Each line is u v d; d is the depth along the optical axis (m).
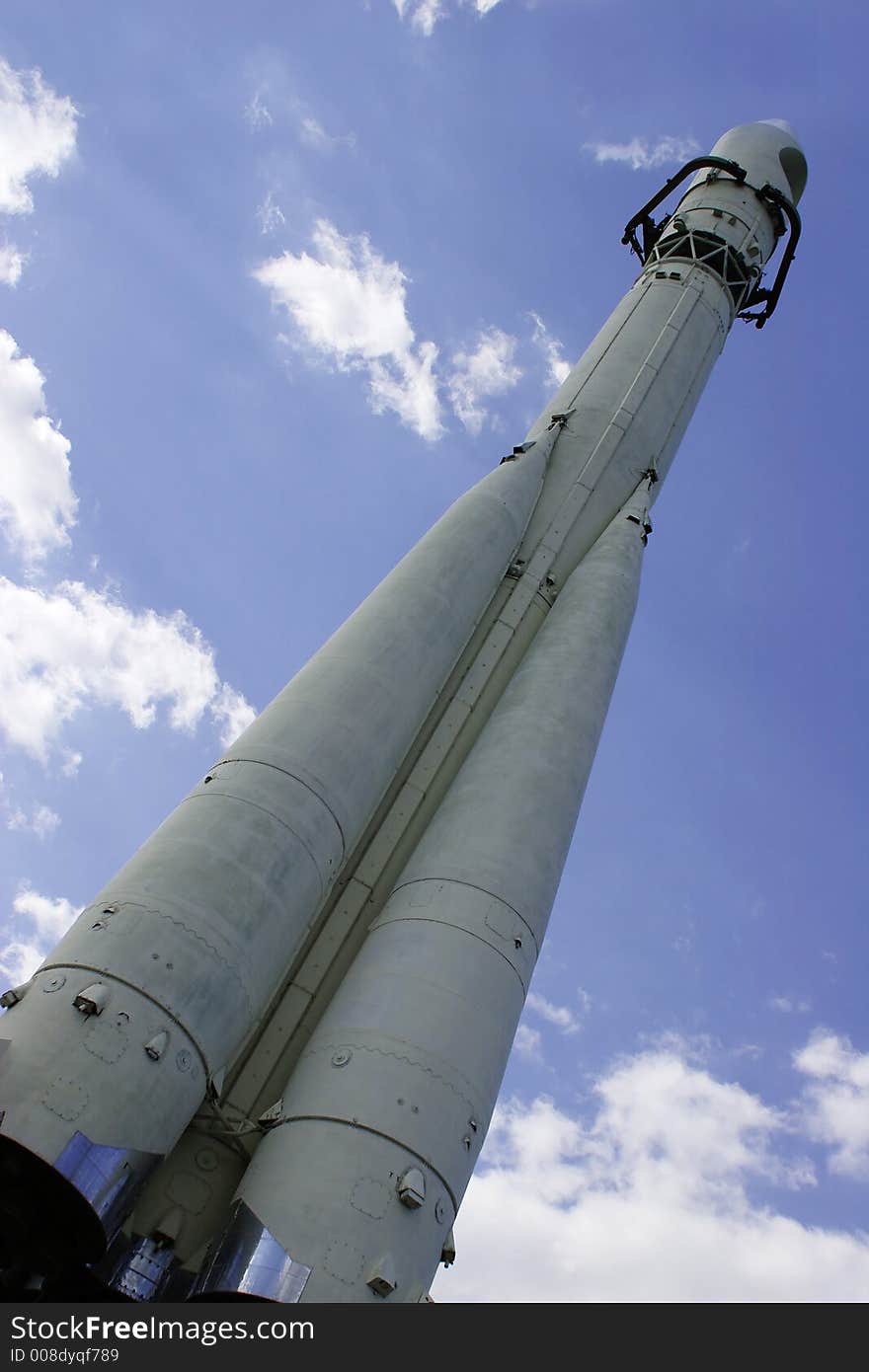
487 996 12.09
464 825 13.99
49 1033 9.78
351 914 14.27
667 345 22.69
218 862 11.51
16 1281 10.05
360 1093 10.91
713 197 26.61
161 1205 11.19
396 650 14.70
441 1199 10.63
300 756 12.88
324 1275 9.64
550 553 18.89
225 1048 10.93
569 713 15.65
